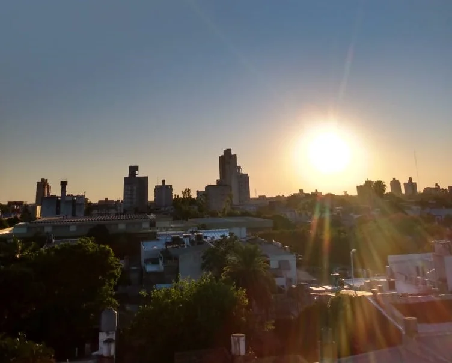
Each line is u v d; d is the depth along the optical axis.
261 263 42.94
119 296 55.41
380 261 78.12
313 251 84.00
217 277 48.53
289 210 178.25
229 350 28.03
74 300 39.41
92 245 42.28
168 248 62.38
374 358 19.73
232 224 98.69
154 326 29.31
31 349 23.19
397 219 92.94
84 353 37.34
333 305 25.55
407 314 22.52
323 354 20.23
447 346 19.33
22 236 78.19
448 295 24.38
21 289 36.00
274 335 33.06
